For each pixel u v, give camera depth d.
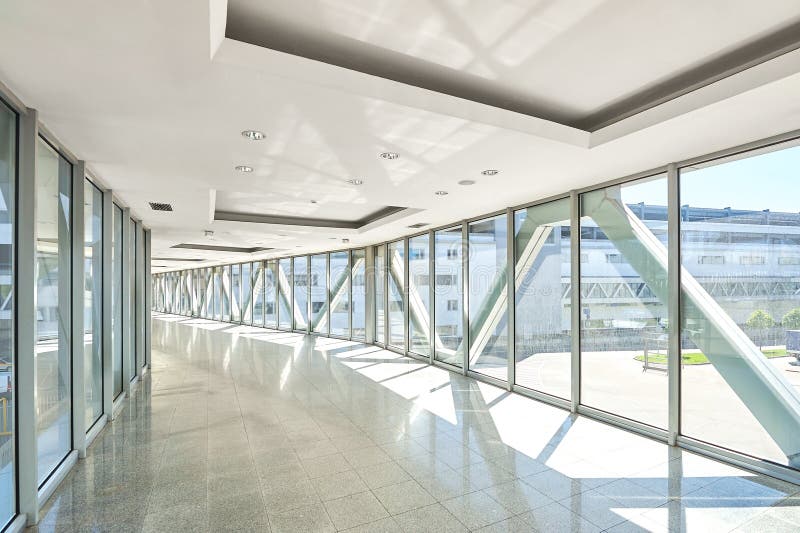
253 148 4.11
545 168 4.89
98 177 5.14
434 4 2.59
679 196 4.75
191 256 17.73
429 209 7.62
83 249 4.46
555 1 2.55
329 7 2.63
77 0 1.95
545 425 5.55
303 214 9.97
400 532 3.14
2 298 3.02
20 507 3.19
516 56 3.18
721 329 4.44
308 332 16.91
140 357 8.54
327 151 4.22
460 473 4.13
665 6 2.59
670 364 4.84
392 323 12.37
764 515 3.35
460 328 9.05
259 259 19.50
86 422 4.93
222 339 14.98
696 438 4.67
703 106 3.21
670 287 4.82
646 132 3.74
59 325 4.05
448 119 3.42
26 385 3.23
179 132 3.67
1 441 3.01
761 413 4.14
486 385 7.86
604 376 5.73
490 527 3.20
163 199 6.47
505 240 7.62
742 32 2.87
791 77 2.73
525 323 7.15
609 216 5.62
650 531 3.14
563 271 6.34
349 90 2.92
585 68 3.35
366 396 7.09
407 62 3.26
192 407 6.45
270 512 3.42
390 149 4.16
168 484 3.89
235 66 2.58
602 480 3.97
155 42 2.32
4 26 2.15
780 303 3.99
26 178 3.21
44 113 3.27
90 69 2.61
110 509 3.45
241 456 4.56
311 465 4.33
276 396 7.10
